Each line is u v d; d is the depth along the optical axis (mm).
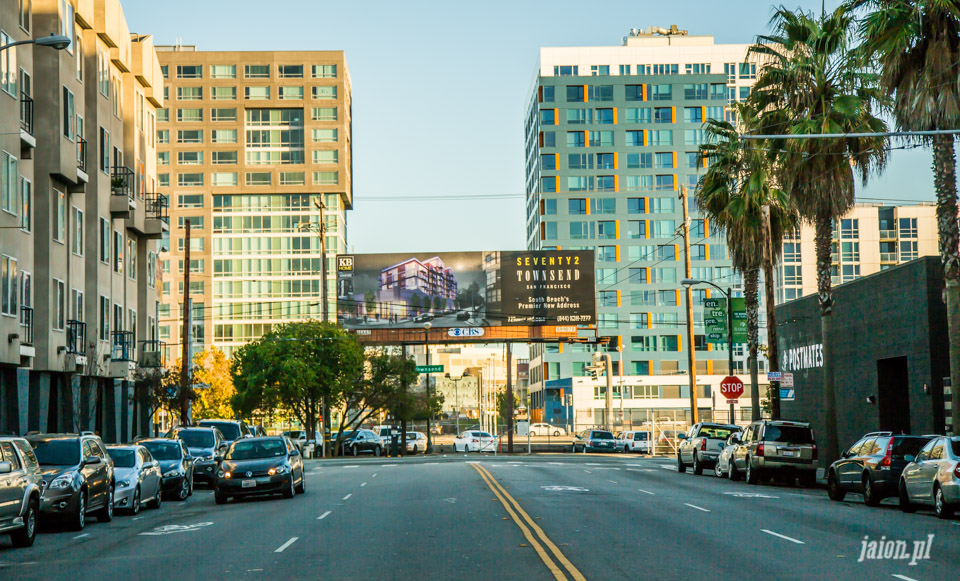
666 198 120688
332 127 126500
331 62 127125
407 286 68812
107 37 43000
